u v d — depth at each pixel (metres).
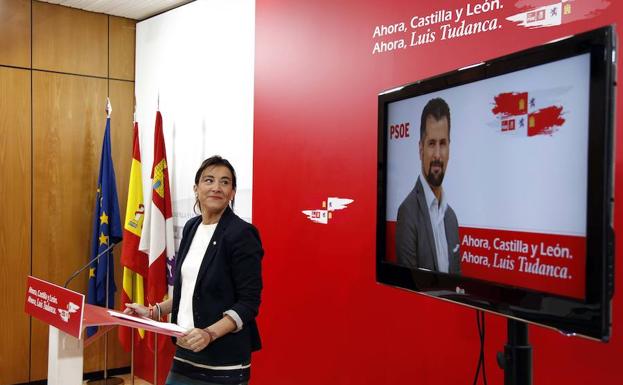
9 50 4.53
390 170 2.02
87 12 4.89
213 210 2.28
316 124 3.23
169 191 4.49
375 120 2.87
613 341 1.97
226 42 4.02
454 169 1.70
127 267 4.57
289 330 3.38
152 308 2.38
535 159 1.43
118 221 4.79
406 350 2.70
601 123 1.24
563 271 1.34
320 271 3.18
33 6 4.63
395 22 2.77
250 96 3.78
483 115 1.60
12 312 4.55
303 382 3.28
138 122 5.09
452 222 1.71
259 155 3.65
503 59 1.52
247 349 2.21
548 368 2.16
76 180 4.85
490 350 2.33
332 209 3.12
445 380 2.53
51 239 4.73
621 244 1.96
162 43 4.76
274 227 3.51
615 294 1.97
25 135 4.61
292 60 3.42
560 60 1.35
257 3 3.71
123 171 5.08
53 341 1.96
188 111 4.43
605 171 1.22
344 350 3.03
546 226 1.39
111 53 5.02
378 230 2.08
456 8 2.49
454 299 1.69
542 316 1.38
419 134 1.87
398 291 2.74
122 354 5.08
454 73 1.70
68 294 1.80
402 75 2.73
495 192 1.55
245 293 2.17
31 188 4.64
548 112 1.39
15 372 4.56
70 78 4.82
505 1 2.30
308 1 3.30
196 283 2.20
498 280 1.53
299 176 3.34
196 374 2.18
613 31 1.23
